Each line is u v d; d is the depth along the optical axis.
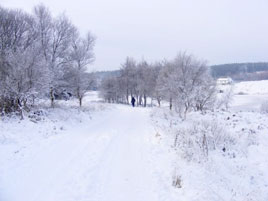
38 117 11.99
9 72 11.20
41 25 16.64
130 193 4.76
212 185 5.48
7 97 11.72
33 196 4.50
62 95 25.53
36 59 12.08
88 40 22.27
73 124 12.93
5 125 9.34
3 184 4.93
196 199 4.50
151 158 7.01
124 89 47.09
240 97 48.03
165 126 12.96
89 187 4.97
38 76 12.02
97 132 11.09
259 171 7.09
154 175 5.70
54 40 17.39
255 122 12.85
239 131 11.30
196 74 20.08
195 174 5.85
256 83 80.81
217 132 10.10
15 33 15.80
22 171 5.65
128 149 7.99
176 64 21.16
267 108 20.25
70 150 7.64
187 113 19.41
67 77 18.16
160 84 26.45
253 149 8.79
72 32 19.33
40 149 7.53
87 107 21.58
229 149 8.96
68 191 4.75
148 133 11.00
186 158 6.99
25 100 12.25
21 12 17.08
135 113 22.20
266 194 5.78
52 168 5.95
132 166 6.29
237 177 6.74
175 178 5.41
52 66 16.41
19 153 6.91
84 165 6.27
